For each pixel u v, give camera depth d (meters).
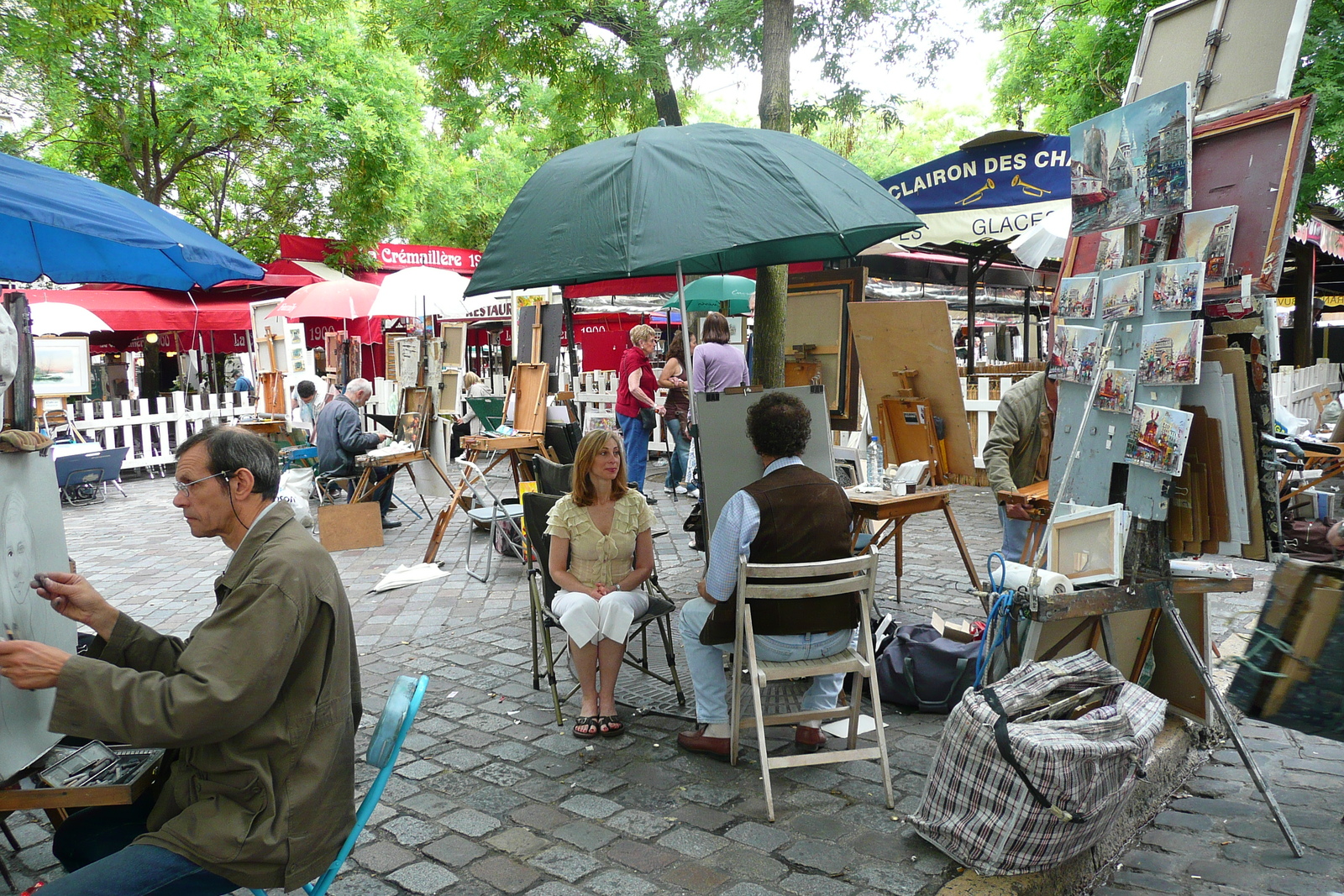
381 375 19.31
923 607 5.88
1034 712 3.03
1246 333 3.30
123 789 2.20
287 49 18.25
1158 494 3.31
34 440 2.31
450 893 2.97
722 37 7.80
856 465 6.54
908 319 5.40
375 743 2.32
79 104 16.14
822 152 4.15
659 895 2.91
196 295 17.41
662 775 3.80
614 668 4.21
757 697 3.52
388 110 18.73
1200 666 3.46
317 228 20.48
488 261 4.06
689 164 3.82
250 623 2.06
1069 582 3.38
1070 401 3.71
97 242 4.67
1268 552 3.31
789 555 3.63
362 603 6.62
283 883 2.13
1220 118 3.29
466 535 9.01
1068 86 11.90
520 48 8.66
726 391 4.52
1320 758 3.94
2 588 2.10
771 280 6.18
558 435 8.32
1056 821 2.85
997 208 8.20
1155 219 3.38
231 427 2.34
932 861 3.07
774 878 2.99
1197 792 3.70
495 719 4.45
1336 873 3.07
